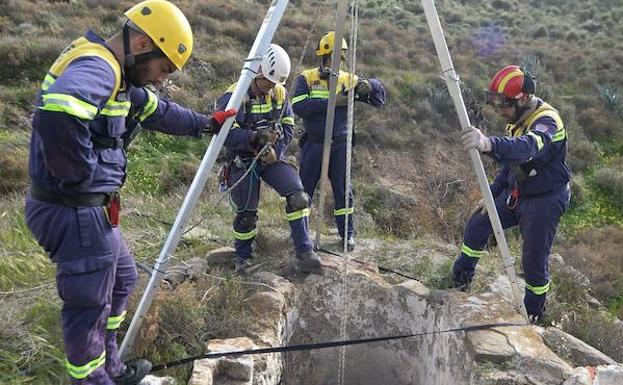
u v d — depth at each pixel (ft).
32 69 46.06
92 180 7.79
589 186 48.14
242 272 14.94
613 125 56.29
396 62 62.59
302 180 16.48
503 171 14.52
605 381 10.91
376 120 49.21
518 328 12.71
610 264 35.65
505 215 14.29
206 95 47.42
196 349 11.16
